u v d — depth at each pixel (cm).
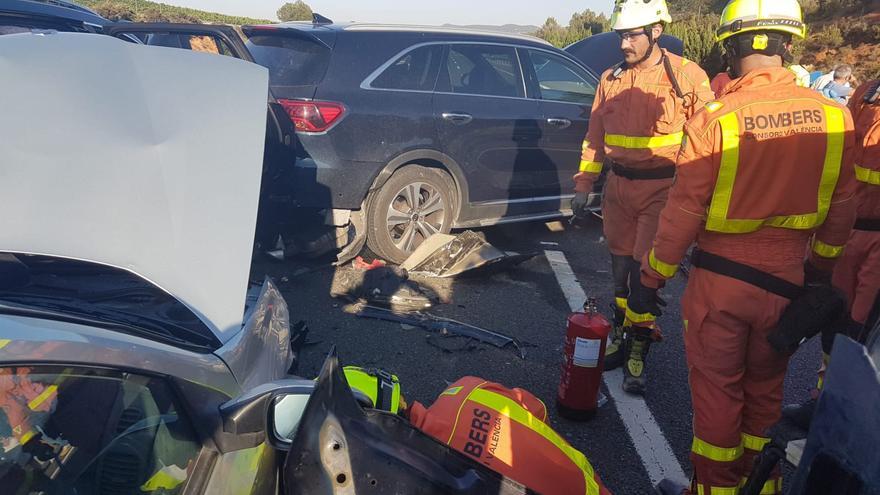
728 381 238
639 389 370
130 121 226
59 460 140
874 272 335
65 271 202
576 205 404
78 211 201
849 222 235
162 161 220
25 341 143
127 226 203
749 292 229
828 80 1277
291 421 175
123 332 170
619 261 389
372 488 161
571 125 602
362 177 496
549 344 428
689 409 362
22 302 181
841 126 222
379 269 495
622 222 382
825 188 225
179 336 189
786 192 221
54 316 167
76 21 522
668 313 492
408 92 511
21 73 228
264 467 176
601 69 947
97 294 196
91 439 146
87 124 219
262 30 528
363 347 408
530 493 188
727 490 244
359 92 492
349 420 164
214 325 197
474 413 229
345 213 500
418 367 389
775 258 229
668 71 348
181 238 206
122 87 237
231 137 241
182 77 254
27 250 190
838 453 148
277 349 240
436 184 540
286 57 509
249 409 164
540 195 608
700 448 246
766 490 244
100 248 196
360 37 503
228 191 224
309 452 155
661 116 349
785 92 223
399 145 507
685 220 233
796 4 227
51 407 141
